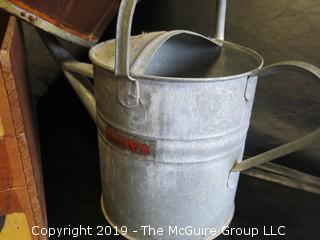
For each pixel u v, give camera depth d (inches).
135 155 25.0
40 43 43.8
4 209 22.2
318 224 31.4
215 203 27.6
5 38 22.0
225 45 30.9
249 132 38.5
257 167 38.2
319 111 34.1
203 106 22.6
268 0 33.2
